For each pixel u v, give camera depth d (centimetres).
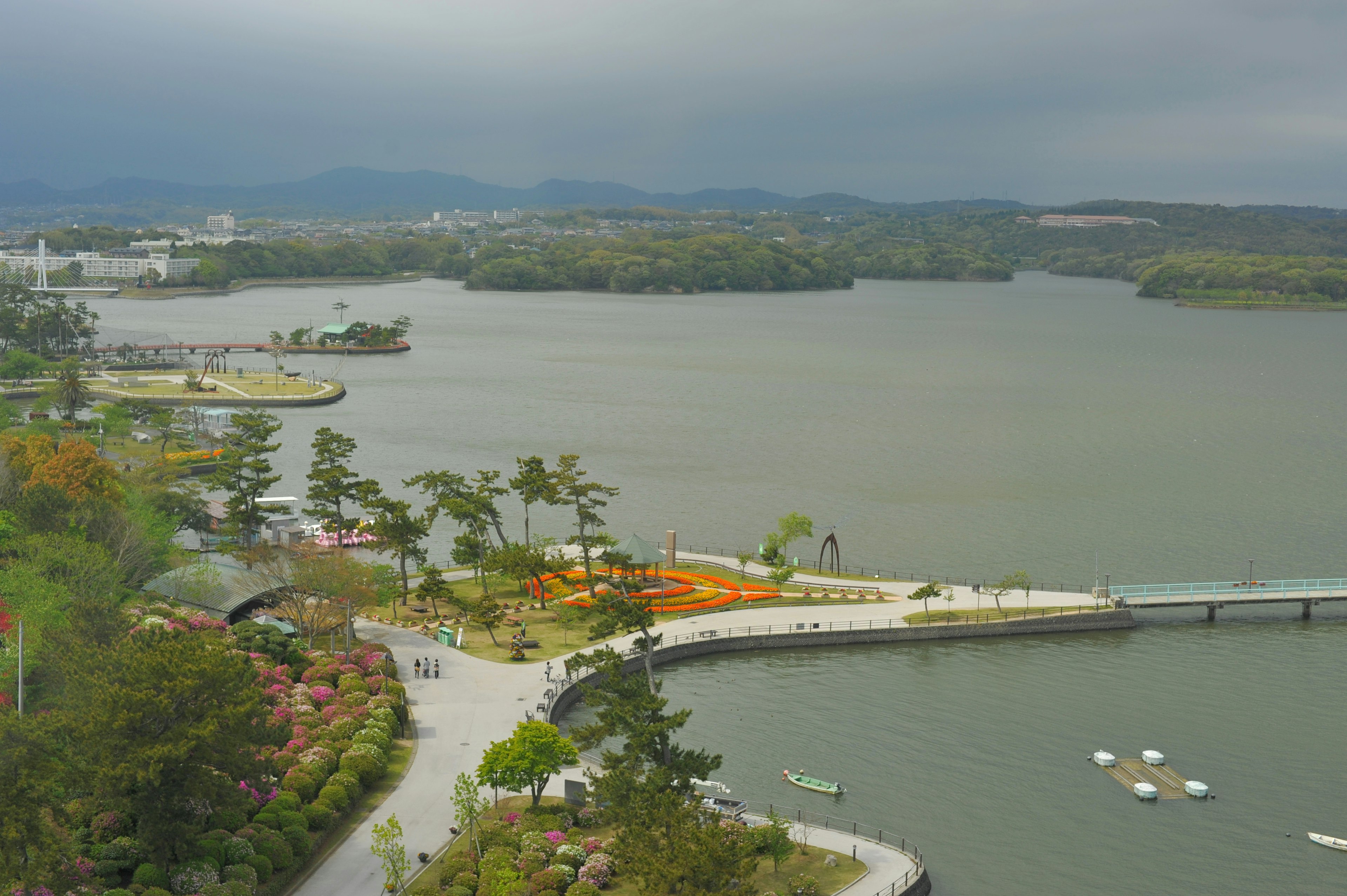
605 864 8544
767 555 17888
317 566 13325
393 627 14475
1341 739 12494
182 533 18088
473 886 8238
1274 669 14562
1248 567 18850
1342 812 10894
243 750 8294
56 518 13150
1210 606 16438
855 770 11506
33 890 6931
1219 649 15262
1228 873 9825
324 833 8956
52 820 7950
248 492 17588
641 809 8631
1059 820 10625
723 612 15700
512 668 13162
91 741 7594
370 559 18200
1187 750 12162
